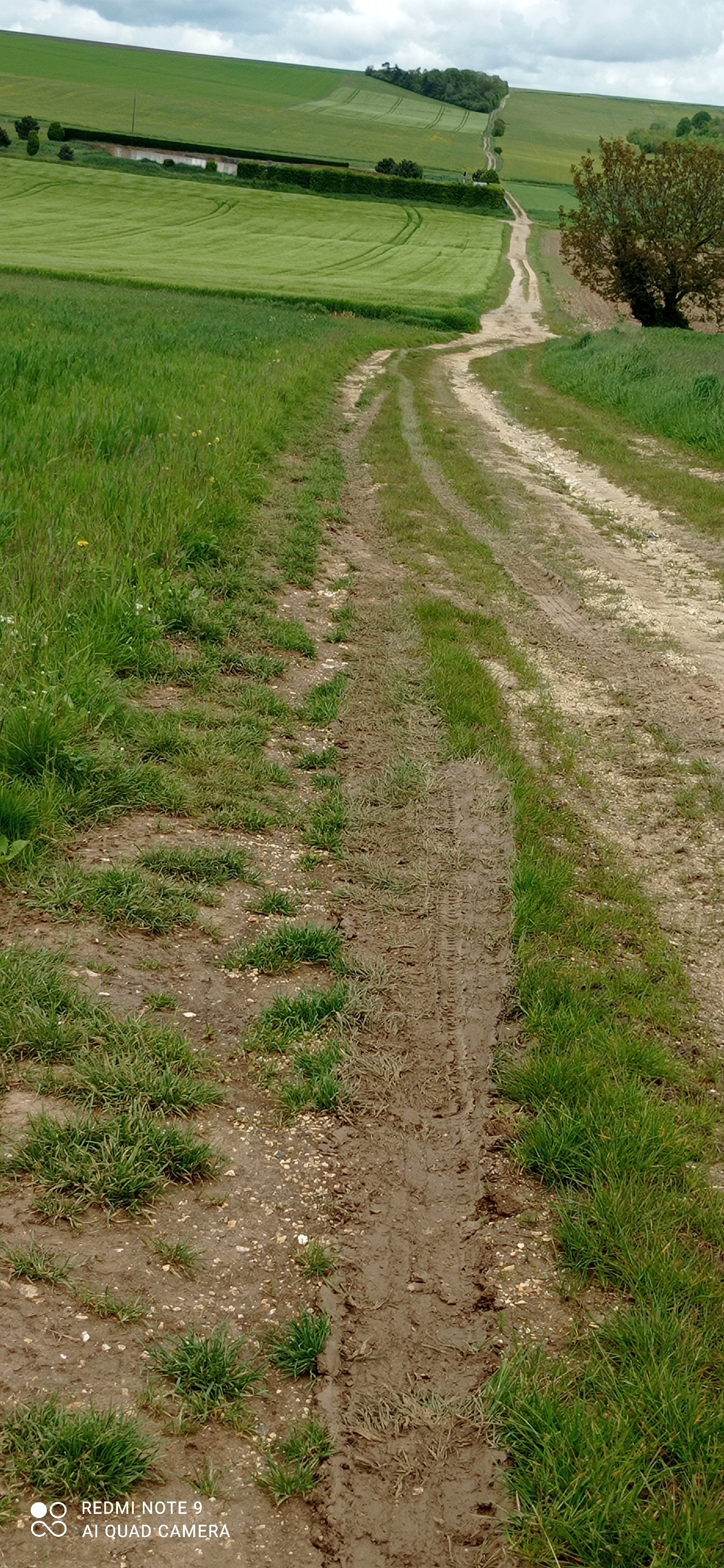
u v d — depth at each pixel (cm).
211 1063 358
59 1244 281
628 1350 271
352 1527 229
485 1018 407
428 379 2688
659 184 4175
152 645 693
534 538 1230
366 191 8456
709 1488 240
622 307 5559
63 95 11875
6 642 589
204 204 7375
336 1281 288
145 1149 313
